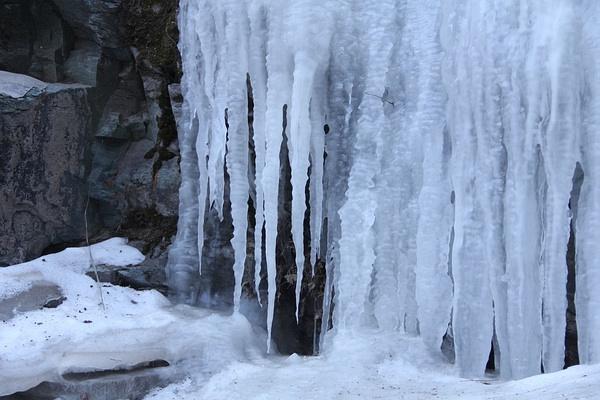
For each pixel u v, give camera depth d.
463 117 4.32
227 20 4.86
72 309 4.59
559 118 4.02
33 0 5.75
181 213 5.26
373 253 4.58
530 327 4.11
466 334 4.27
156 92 5.60
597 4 4.04
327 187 4.89
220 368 4.32
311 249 4.82
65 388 4.10
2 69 5.82
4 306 4.46
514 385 3.76
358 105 4.73
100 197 5.70
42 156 5.41
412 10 4.65
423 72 4.54
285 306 5.32
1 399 4.02
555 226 4.03
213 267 5.27
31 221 5.39
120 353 4.27
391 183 4.59
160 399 4.12
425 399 3.73
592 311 3.99
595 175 4.00
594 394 3.34
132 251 5.45
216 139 4.93
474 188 4.29
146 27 5.66
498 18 4.23
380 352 4.34
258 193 4.74
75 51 5.86
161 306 4.94
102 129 5.70
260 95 4.79
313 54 4.63
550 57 4.04
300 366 4.33
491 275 4.20
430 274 4.39
